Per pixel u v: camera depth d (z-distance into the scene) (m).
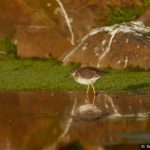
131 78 28.06
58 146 19.09
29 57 32.22
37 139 19.75
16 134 20.22
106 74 27.08
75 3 32.91
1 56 32.34
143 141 19.17
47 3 32.91
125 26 31.33
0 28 33.09
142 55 29.83
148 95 25.31
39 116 22.14
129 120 21.42
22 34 32.47
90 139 19.50
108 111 22.78
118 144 18.98
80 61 30.58
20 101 24.48
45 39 32.28
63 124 21.09
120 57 29.89
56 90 26.38
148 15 32.34
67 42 32.16
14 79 28.17
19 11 33.06
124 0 33.47
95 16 32.66
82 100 24.62
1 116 22.19
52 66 30.58
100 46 30.52
